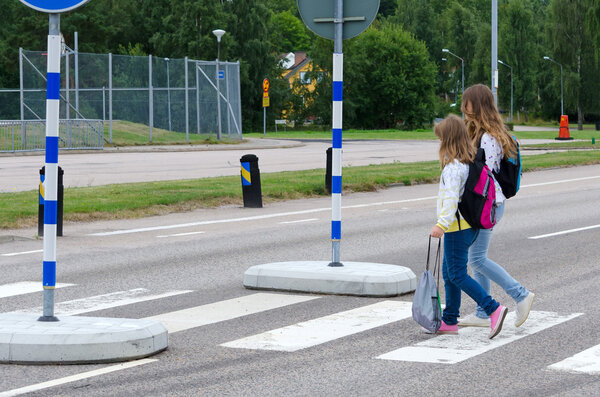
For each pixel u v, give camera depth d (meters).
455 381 6.02
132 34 111.06
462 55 137.62
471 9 154.12
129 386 5.93
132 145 44.88
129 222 16.38
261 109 108.06
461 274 7.38
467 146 7.29
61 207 14.41
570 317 8.16
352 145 51.72
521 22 125.19
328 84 111.31
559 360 6.60
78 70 45.66
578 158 32.94
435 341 7.28
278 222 16.45
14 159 35.44
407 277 9.62
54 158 6.80
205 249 12.95
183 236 14.46
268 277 9.77
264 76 105.62
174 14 101.69
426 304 7.41
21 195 19.16
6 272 10.98
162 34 106.19
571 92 101.38
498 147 7.50
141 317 8.30
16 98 62.00
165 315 8.38
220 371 6.32
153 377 6.16
